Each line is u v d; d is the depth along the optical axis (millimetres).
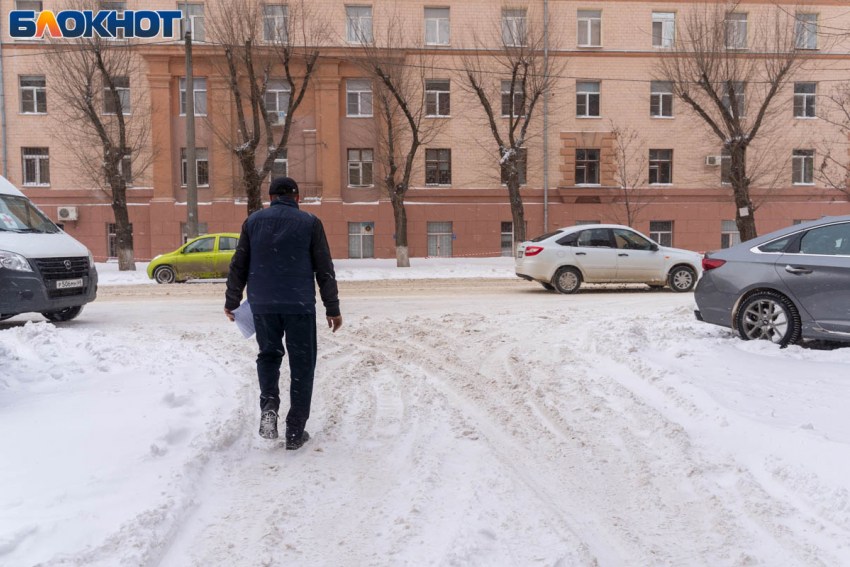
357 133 29688
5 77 28906
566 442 4449
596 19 30250
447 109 29859
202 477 3734
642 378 5867
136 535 2850
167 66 28578
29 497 3236
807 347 7176
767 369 6004
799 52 26062
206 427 4473
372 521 3199
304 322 4312
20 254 8898
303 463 4039
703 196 30672
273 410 4234
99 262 29438
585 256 15008
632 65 30188
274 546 2938
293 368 4316
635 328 7773
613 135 30234
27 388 5477
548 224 30344
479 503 3344
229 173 28984
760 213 30797
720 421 4559
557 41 29672
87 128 27797
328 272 4355
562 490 3646
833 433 4160
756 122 23078
